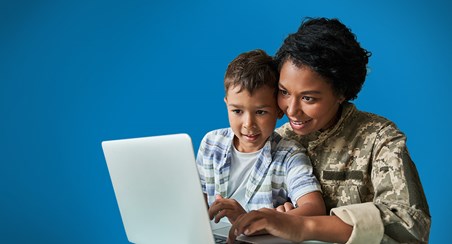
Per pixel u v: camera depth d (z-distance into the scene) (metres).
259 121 1.26
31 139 2.41
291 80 1.12
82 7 2.39
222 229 1.13
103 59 2.40
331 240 0.94
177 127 2.38
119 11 2.39
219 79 2.35
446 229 2.24
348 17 2.23
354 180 1.21
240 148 1.37
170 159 0.94
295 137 1.35
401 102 2.22
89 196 2.39
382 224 0.95
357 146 1.23
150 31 2.39
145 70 2.39
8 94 2.41
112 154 1.09
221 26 2.35
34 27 2.40
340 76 1.13
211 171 1.40
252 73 1.23
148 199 1.04
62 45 2.40
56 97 2.41
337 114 1.27
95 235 2.39
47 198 2.40
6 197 2.40
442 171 2.23
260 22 2.31
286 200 1.31
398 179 1.07
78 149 2.40
